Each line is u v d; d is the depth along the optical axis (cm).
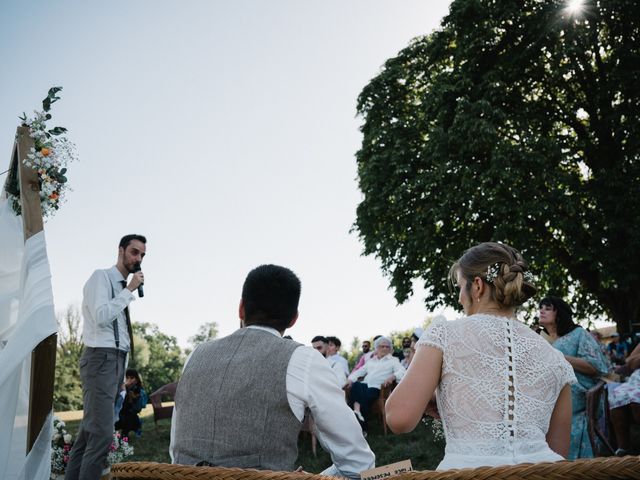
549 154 1443
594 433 435
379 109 1841
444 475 113
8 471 314
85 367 430
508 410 172
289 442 185
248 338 199
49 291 329
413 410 173
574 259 1450
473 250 202
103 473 427
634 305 1449
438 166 1532
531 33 1530
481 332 180
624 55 1454
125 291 439
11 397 315
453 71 1616
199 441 184
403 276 1661
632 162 1433
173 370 7994
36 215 356
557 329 464
